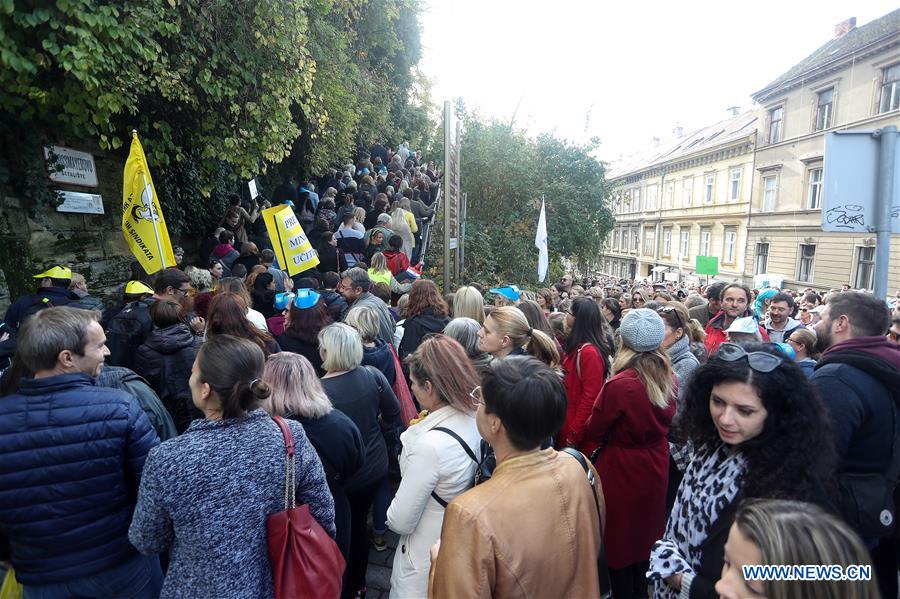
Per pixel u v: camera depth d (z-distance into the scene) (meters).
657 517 2.77
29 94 3.87
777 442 1.56
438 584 1.34
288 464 1.74
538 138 19.45
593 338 3.38
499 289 4.98
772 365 1.58
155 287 3.62
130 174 4.39
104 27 3.98
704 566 1.62
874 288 2.78
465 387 2.10
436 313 4.18
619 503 2.72
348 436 2.44
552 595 1.40
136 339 3.39
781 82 27.39
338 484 2.46
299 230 5.64
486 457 2.08
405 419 3.57
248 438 1.69
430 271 13.31
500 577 1.32
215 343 1.72
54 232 5.23
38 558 1.79
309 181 12.45
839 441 1.94
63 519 1.79
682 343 3.37
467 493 1.43
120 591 1.92
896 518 2.17
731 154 32.19
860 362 2.03
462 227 11.40
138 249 4.46
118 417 1.87
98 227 5.86
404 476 2.07
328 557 1.75
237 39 5.38
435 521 2.03
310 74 6.44
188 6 4.83
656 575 1.69
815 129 25.42
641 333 2.67
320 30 8.52
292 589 1.65
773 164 28.03
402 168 15.60
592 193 18.92
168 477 1.57
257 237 8.88
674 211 39.53
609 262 53.72
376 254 6.16
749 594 1.06
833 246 24.28
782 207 27.66
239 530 1.61
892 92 21.36
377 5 13.52
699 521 1.69
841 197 2.79
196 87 5.41
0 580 2.18
